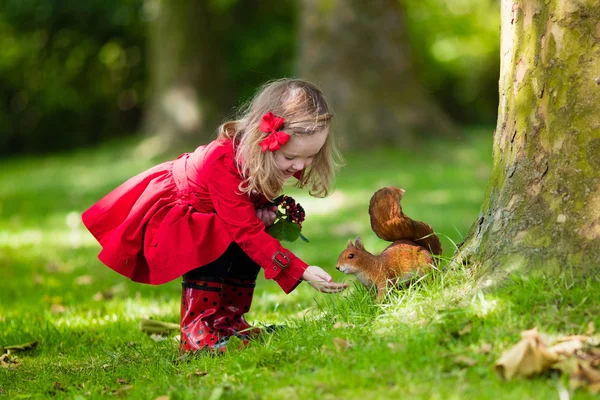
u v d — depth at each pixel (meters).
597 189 4.14
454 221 10.17
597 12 4.19
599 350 3.52
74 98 29.38
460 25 29.55
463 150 17.64
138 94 29.83
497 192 4.57
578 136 4.21
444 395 3.33
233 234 4.62
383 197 4.73
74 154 25.31
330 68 18.22
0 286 8.23
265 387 3.71
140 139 23.67
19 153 29.69
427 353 3.76
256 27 28.70
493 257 4.35
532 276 4.12
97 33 28.91
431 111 18.73
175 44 23.62
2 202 15.73
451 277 4.47
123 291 7.72
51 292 7.82
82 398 3.96
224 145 4.78
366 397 3.40
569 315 3.85
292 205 5.00
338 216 11.66
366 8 18.30
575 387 3.29
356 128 17.86
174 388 3.95
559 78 4.27
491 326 3.88
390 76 18.39
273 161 4.57
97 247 10.59
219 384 3.89
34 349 5.52
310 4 18.50
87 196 15.98
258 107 4.68
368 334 4.15
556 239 4.16
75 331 5.99
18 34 29.06
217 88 24.11
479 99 29.69
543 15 4.35
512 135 4.51
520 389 3.31
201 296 4.76
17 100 29.62
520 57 4.48
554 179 4.25
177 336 5.58
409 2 29.27
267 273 4.57
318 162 4.85
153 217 4.76
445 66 29.11
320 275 4.54
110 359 5.06
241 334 4.86
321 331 4.31
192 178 4.77
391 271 4.58
